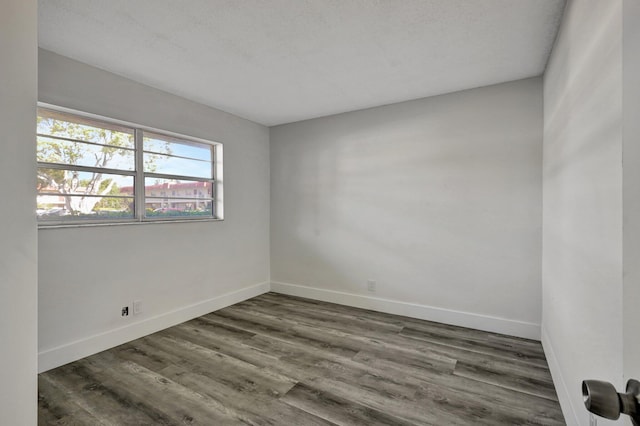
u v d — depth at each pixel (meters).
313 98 3.11
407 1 1.66
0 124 0.78
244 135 3.80
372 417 1.68
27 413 0.85
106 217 2.55
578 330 1.40
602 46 1.08
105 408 1.75
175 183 3.11
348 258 3.61
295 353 2.42
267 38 2.02
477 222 2.87
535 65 2.39
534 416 1.67
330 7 1.70
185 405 1.78
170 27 1.89
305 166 3.90
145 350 2.46
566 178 1.66
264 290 4.14
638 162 0.43
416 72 2.52
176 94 2.97
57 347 2.18
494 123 2.77
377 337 2.71
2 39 0.79
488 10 1.73
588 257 1.24
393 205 3.30
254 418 1.67
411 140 3.18
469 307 2.92
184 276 3.09
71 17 1.77
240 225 3.75
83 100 2.31
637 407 0.43
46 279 2.13
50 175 2.24
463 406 1.76
